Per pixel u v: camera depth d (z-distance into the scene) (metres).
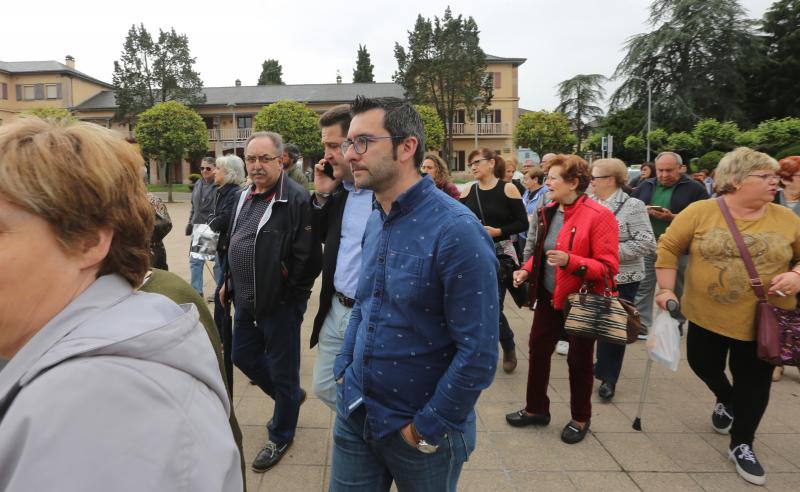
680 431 3.21
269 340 2.74
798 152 13.02
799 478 2.72
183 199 31.41
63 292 0.78
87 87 49.22
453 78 43.75
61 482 0.60
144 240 0.89
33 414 0.62
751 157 2.64
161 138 31.39
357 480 1.70
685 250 2.98
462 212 1.50
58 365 0.68
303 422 3.25
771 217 2.70
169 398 0.71
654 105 35.97
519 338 5.18
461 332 1.44
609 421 3.35
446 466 1.57
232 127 46.19
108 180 0.78
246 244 2.77
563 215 3.13
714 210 2.81
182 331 0.80
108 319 0.75
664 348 2.99
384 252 1.58
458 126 48.56
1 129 0.78
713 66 35.62
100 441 0.63
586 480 2.68
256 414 3.40
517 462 2.85
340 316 2.45
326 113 2.54
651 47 36.53
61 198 0.73
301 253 2.62
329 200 2.61
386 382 1.54
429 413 1.45
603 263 2.88
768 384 2.72
